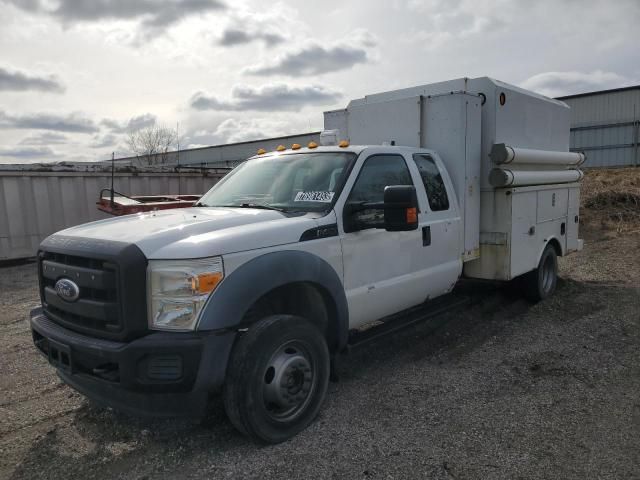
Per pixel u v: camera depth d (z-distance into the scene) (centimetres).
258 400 320
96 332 310
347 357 495
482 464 310
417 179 475
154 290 301
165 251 303
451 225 512
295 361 341
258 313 369
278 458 320
